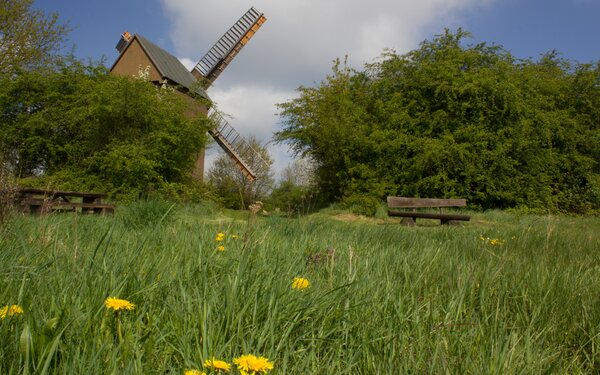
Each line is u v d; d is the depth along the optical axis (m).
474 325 2.44
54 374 1.50
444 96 23.36
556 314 2.76
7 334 1.68
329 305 2.39
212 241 3.96
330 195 24.75
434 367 1.88
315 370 1.84
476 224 16.77
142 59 32.97
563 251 5.91
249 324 2.05
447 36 24.72
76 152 20.80
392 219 19.73
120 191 19.27
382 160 22.70
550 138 24.44
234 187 33.44
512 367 1.90
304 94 24.20
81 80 21.91
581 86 27.42
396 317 2.42
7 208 3.99
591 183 25.08
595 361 2.30
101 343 1.69
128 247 3.43
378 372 1.82
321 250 4.22
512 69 25.38
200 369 1.68
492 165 22.14
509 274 3.74
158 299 2.24
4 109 20.55
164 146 20.88
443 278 3.37
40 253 2.87
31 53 22.14
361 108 24.66
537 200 23.12
